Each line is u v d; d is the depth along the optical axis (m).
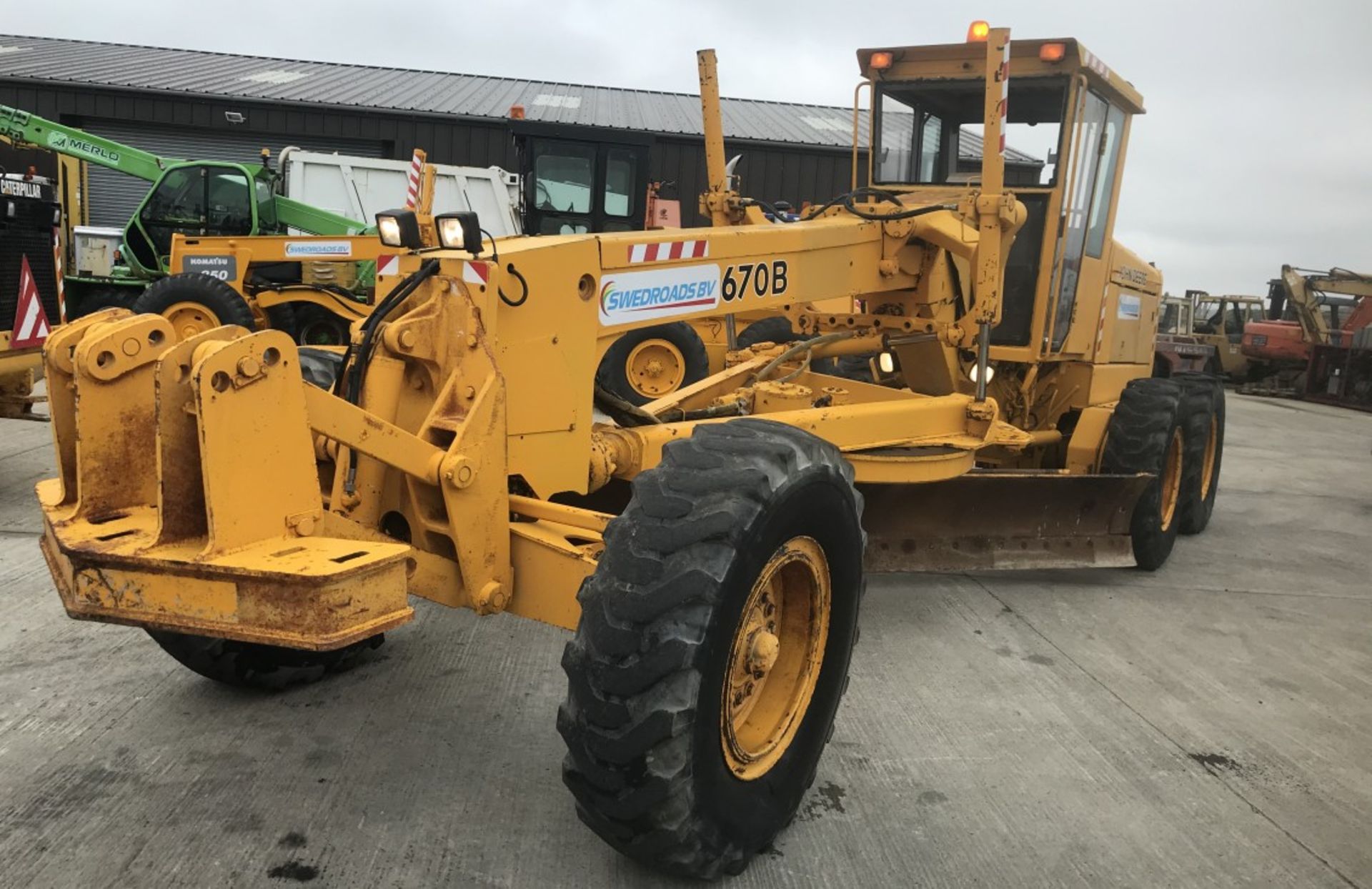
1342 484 8.80
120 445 2.37
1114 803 2.87
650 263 3.03
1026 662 3.94
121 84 18.59
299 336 10.30
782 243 3.56
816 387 5.05
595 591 2.11
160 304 8.60
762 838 2.36
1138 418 5.16
